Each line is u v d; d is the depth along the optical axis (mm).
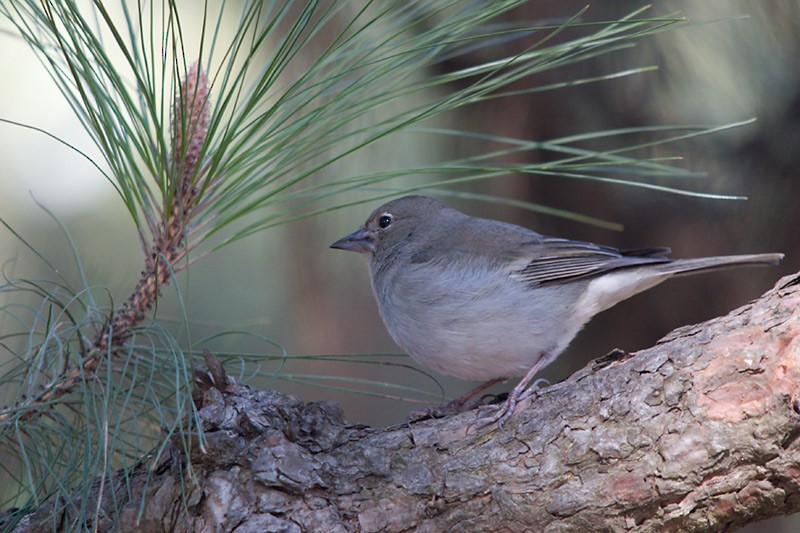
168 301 11391
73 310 7848
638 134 9688
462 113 10391
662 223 9969
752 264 8570
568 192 10227
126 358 6750
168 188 6477
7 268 10875
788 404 6074
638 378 6652
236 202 6664
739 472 6160
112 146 6328
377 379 12609
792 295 6684
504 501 6578
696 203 9766
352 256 11891
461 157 10617
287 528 6508
